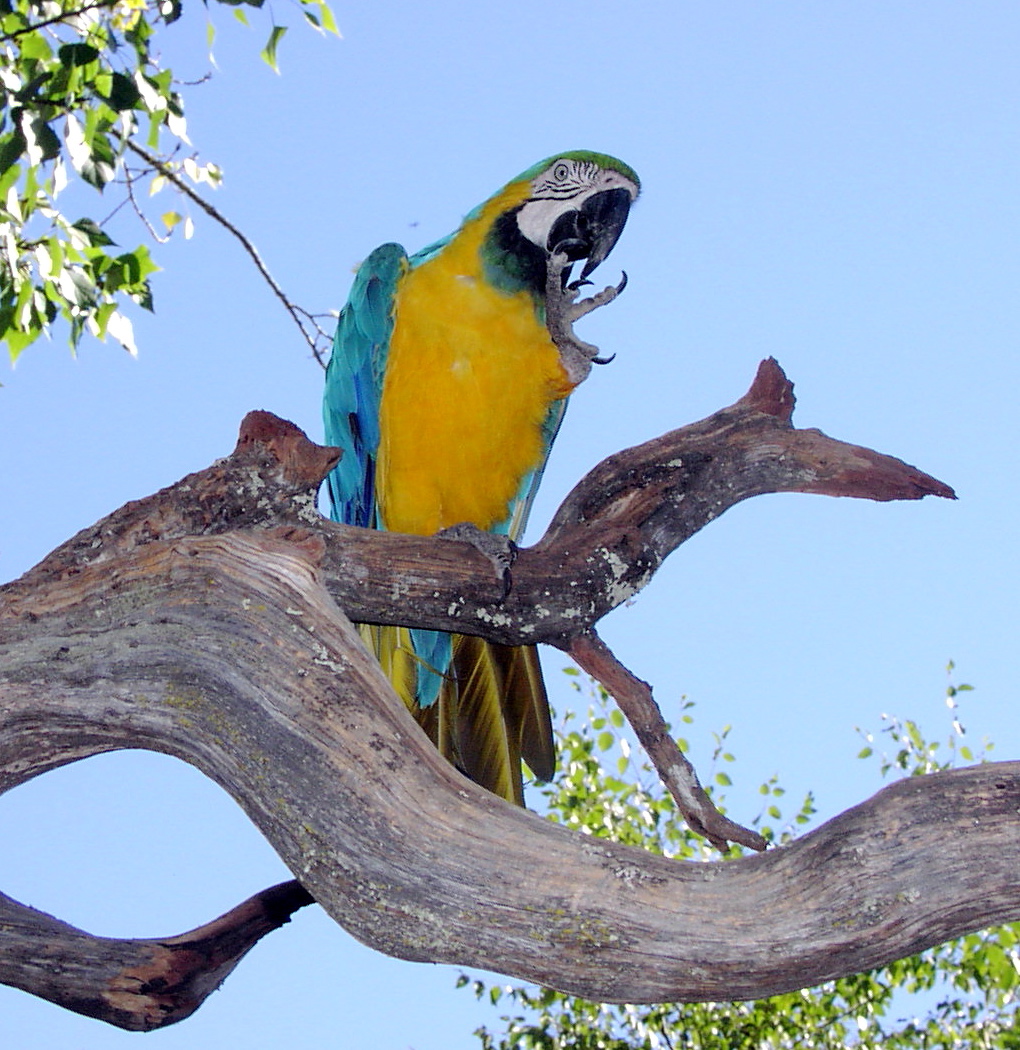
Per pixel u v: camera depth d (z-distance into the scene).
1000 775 2.63
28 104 4.29
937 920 2.57
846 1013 8.12
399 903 2.67
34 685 2.85
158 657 2.85
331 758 2.75
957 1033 8.14
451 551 3.32
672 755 3.33
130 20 5.07
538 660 4.21
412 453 4.80
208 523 3.10
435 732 4.62
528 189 5.37
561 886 2.63
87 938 2.94
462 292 4.71
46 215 4.85
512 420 4.75
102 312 5.10
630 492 3.50
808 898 2.59
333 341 5.46
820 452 3.47
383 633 4.62
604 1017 8.18
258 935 3.02
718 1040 8.04
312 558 3.00
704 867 2.68
